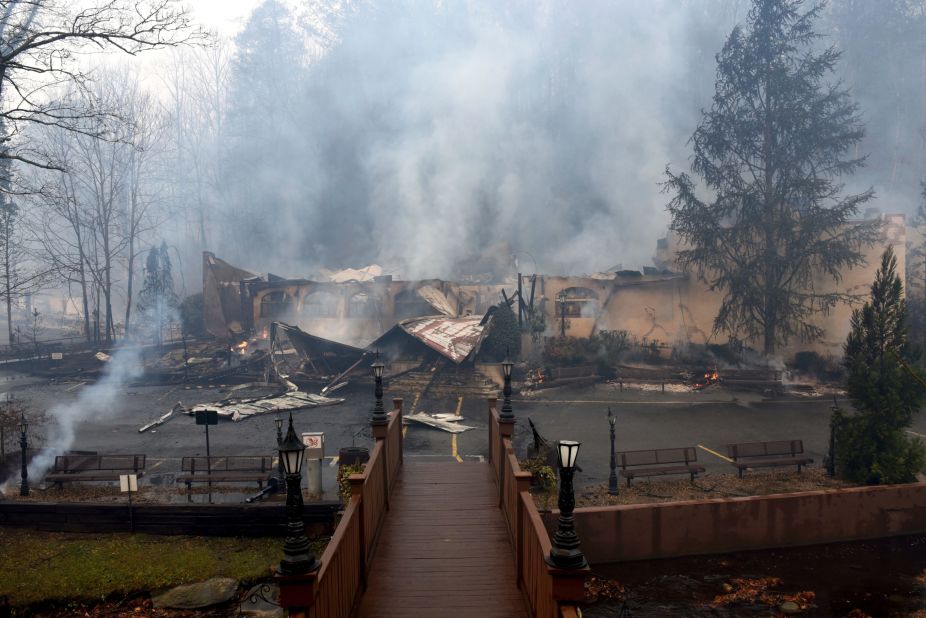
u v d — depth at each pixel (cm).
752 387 3472
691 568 1580
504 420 1241
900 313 1944
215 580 1367
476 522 1144
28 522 1620
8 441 2219
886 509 1756
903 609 1385
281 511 1582
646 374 3753
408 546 1038
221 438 2555
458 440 2475
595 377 3678
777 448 2047
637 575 1545
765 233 3919
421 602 850
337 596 707
